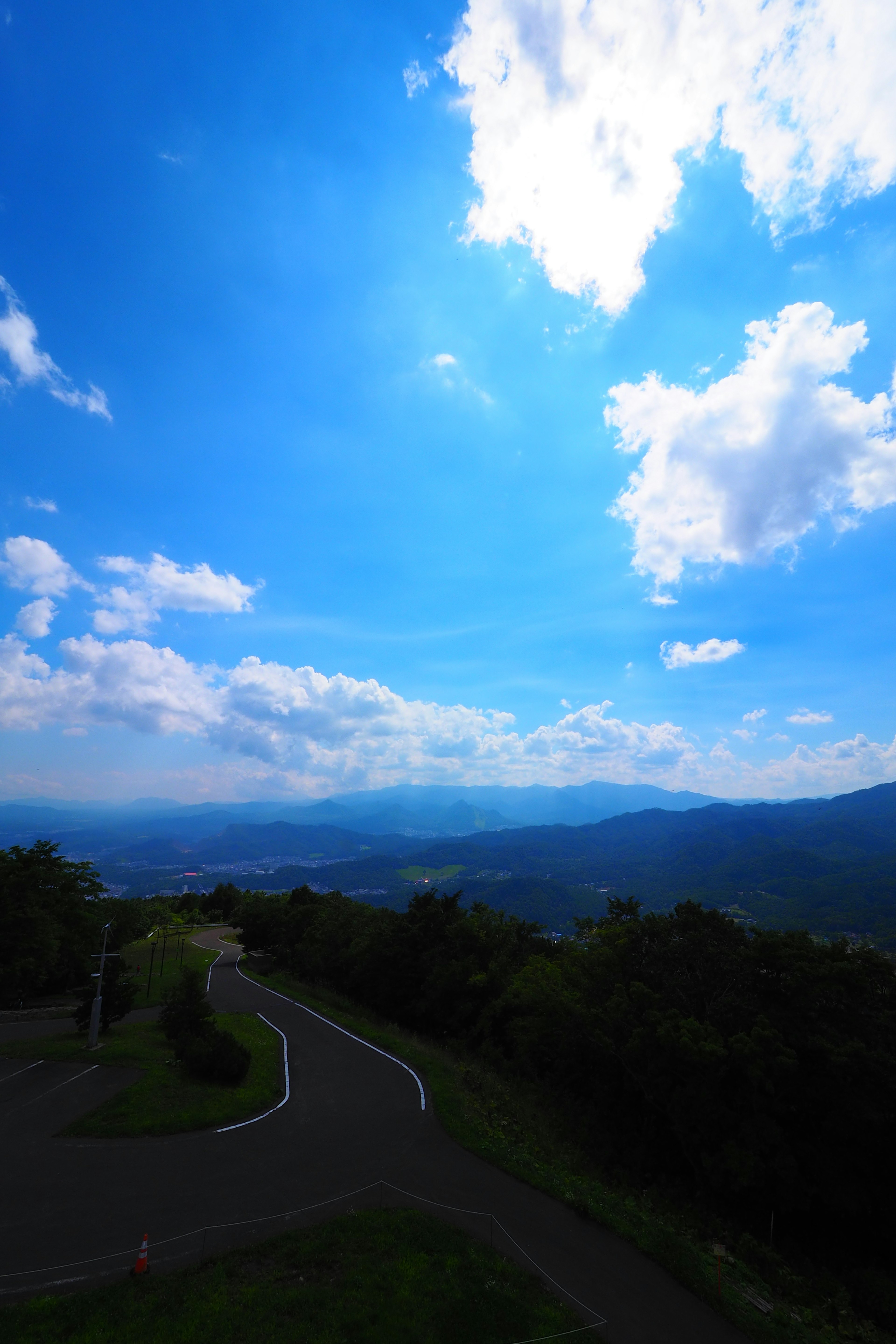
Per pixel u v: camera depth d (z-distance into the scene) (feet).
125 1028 98.73
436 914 138.62
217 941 272.92
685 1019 70.44
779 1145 63.41
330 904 222.69
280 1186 49.57
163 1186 48.62
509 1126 67.10
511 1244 43.50
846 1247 63.16
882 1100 63.52
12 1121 59.67
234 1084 74.49
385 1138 60.18
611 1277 41.57
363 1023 112.57
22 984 121.60
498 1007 106.22
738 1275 48.34
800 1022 68.03
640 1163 73.36
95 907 164.35
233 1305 34.50
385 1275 37.76
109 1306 33.94
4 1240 40.40
